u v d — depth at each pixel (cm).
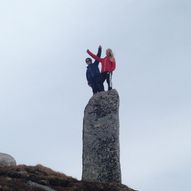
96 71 3866
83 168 3681
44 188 3175
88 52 3903
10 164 3828
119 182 3612
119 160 3666
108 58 3853
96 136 3694
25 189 3061
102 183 3472
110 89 3816
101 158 3641
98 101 3762
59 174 3569
